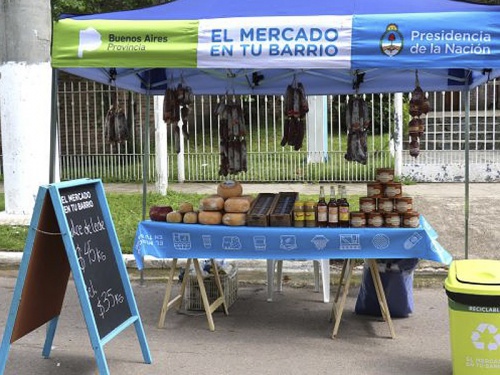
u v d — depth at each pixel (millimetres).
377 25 4500
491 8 4496
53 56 4793
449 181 12172
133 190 12195
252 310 6055
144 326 5578
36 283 4211
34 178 9000
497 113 12844
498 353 3992
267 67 4605
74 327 5625
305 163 12547
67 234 4023
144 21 4754
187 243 5328
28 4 8617
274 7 4914
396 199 5141
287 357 4797
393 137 12219
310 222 5223
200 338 5258
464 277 4121
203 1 5211
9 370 4609
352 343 5098
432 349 4949
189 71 6469
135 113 13969
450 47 4445
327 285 6285
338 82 6570
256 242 5191
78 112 14469
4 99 8891
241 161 6004
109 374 4438
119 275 4582
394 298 5637
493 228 8664
